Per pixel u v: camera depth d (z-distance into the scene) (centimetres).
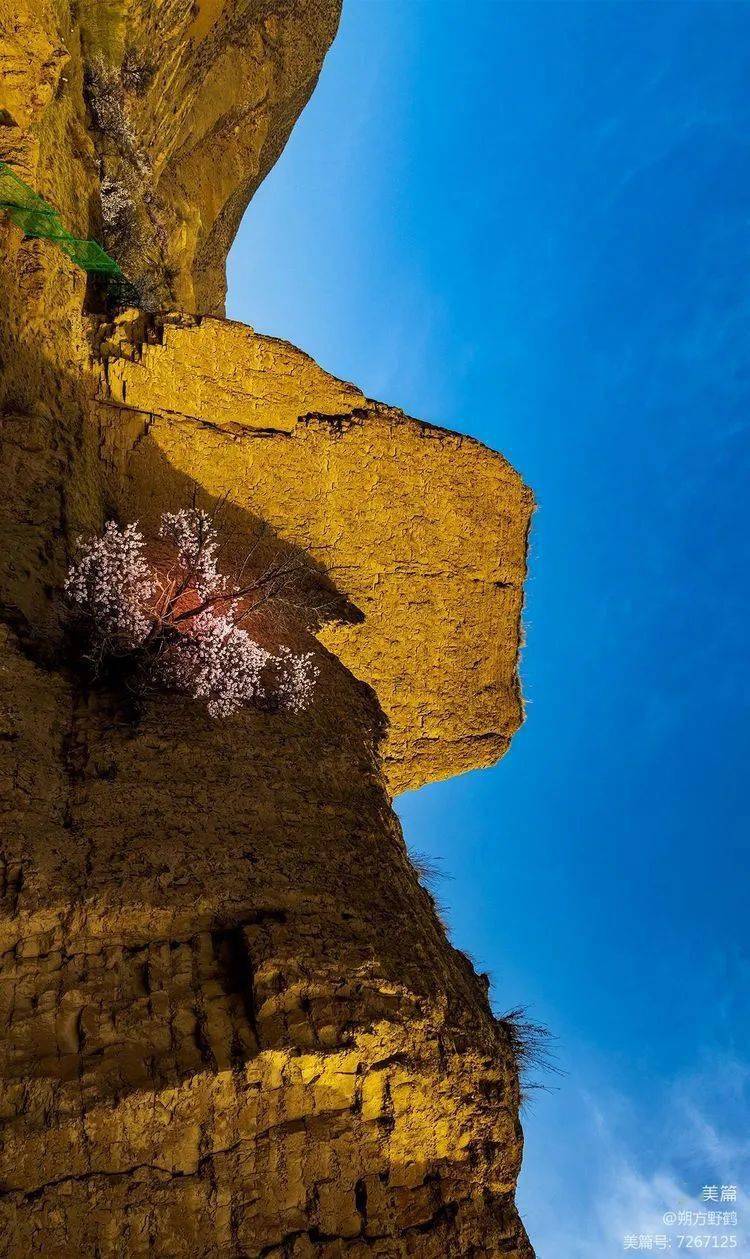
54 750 709
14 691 716
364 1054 575
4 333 876
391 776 1322
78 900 572
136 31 1525
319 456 1233
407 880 769
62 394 989
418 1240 563
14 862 582
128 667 846
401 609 1295
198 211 1945
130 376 1098
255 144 2209
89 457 1012
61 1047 519
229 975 588
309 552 1228
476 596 1351
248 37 2048
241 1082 538
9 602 784
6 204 989
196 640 878
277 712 898
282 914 630
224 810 715
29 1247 464
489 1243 584
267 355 1205
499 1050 650
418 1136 590
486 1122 608
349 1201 557
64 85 1205
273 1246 523
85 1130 494
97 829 644
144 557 960
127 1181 498
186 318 1162
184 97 1850
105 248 1362
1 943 547
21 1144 479
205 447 1157
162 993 562
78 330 1042
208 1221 511
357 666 1264
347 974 601
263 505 1199
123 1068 520
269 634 1058
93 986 551
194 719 818
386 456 1274
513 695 1388
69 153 1264
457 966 729
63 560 871
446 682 1334
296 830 735
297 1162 546
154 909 592
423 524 1311
